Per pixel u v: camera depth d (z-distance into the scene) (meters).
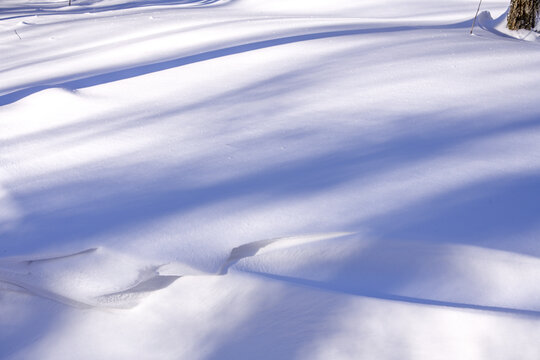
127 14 8.99
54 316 1.78
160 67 3.99
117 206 2.06
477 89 2.93
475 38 4.23
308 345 1.50
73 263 1.81
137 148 2.55
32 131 2.94
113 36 6.11
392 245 1.68
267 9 10.10
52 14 10.19
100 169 2.38
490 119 2.54
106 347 1.66
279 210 1.90
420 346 1.43
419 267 1.65
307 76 3.40
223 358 1.55
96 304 1.78
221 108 2.99
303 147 2.38
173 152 2.46
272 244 1.77
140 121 2.90
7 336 1.74
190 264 1.74
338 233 1.74
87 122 2.99
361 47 4.03
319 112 2.77
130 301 1.77
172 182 2.19
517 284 1.55
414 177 2.04
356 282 1.65
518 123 2.47
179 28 6.02
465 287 1.58
